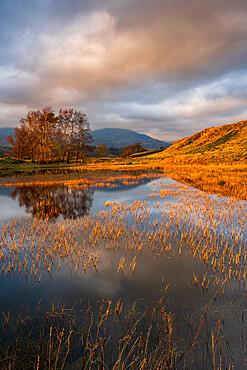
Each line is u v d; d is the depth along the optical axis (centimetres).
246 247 677
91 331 366
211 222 936
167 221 967
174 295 450
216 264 575
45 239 769
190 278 513
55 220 1012
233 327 365
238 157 6288
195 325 371
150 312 405
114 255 638
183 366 301
